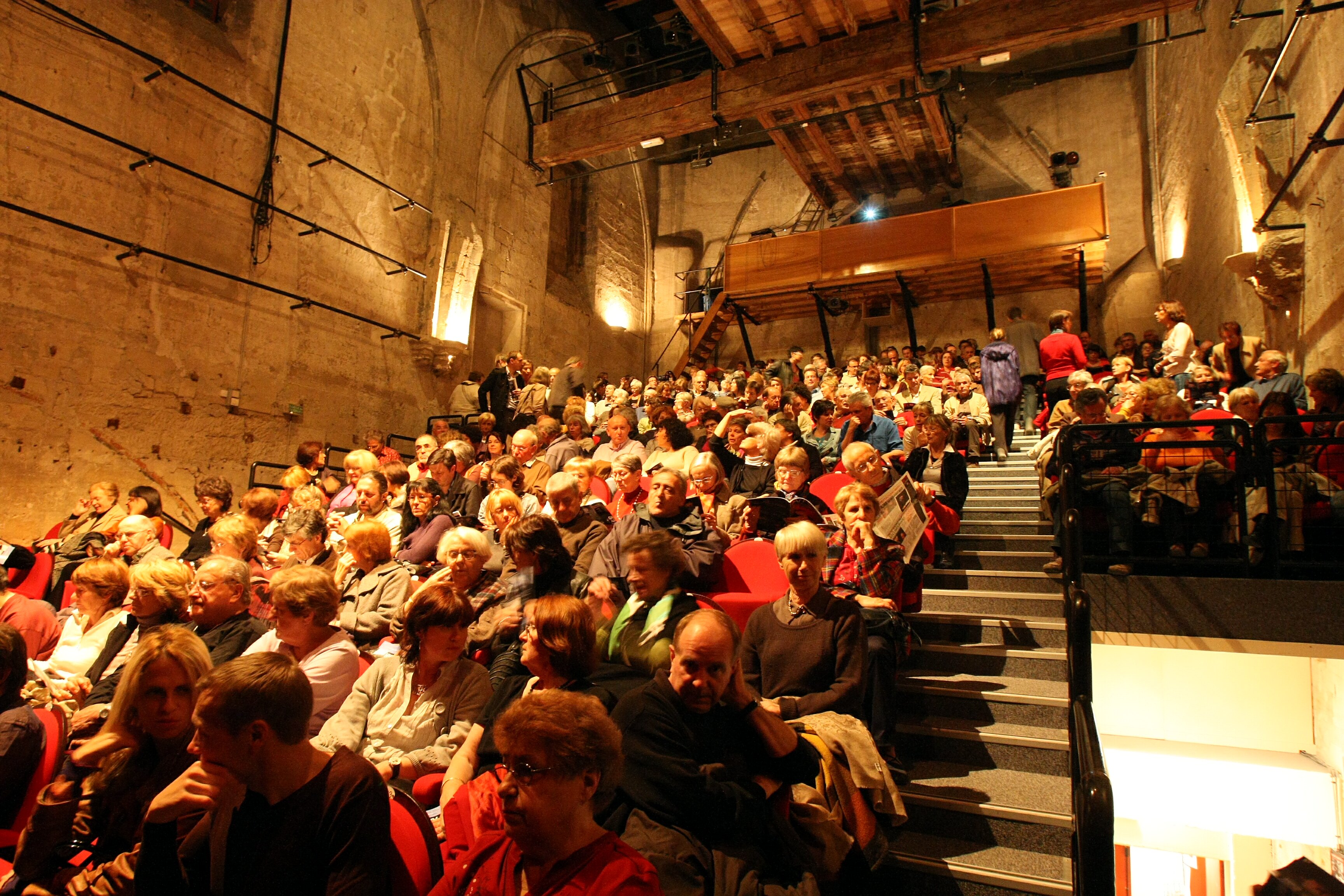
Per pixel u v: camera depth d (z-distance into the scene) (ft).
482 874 6.15
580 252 55.42
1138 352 34.76
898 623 11.96
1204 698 18.98
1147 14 29.81
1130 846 21.84
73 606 15.30
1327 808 17.19
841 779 9.04
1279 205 26.14
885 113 43.57
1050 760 11.12
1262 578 13.25
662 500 13.33
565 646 8.68
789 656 10.29
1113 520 14.37
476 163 42.83
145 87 27.27
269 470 30.78
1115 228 48.42
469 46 42.75
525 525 11.91
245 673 6.35
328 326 33.73
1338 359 22.00
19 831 9.30
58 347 24.47
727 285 50.24
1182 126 39.40
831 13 34.09
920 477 18.31
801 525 10.52
